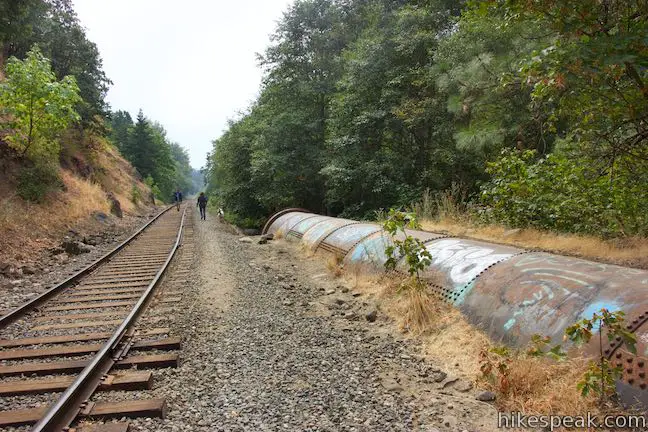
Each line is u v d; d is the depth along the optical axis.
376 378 4.23
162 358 4.60
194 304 7.02
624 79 5.33
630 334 3.00
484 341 4.52
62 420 3.34
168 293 7.78
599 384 3.14
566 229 9.14
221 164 32.22
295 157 24.64
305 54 26.75
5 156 15.39
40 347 5.18
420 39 17.09
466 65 11.62
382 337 5.38
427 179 17.39
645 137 5.71
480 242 6.89
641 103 5.11
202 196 30.12
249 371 4.42
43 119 15.23
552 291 4.30
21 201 14.75
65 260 11.66
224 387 4.05
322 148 24.84
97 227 18.38
